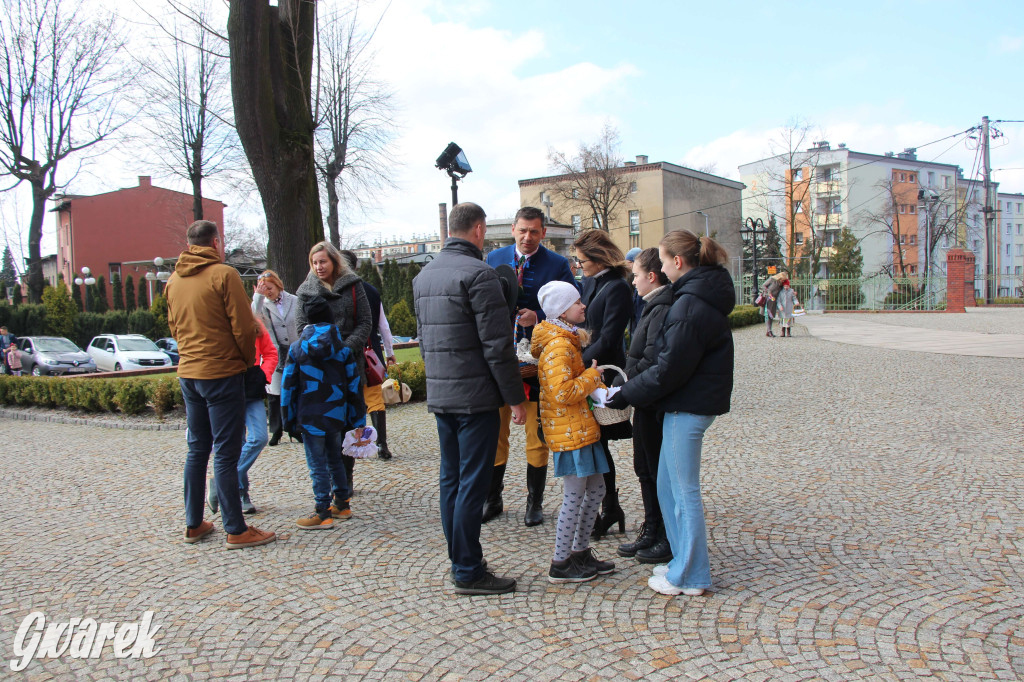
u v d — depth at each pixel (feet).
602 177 139.13
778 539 13.33
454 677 8.77
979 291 197.36
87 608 11.32
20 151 91.04
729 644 9.36
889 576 11.42
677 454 10.82
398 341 74.64
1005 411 24.85
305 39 36.06
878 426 23.39
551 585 11.58
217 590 11.83
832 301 125.08
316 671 9.06
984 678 8.30
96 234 147.54
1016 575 11.30
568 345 11.14
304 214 35.04
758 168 190.60
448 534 11.50
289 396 14.83
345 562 12.92
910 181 188.03
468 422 11.01
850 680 8.34
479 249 11.82
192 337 13.48
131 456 23.95
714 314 10.44
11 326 90.99
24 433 31.30
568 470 11.23
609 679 8.59
